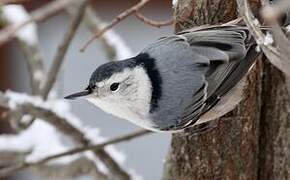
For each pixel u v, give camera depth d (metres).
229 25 2.84
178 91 2.85
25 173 3.25
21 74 3.26
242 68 2.84
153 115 2.86
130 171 3.03
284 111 2.86
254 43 2.84
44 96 2.99
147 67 2.86
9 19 3.08
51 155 2.98
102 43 3.06
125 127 3.30
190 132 2.87
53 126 3.02
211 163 2.87
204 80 2.84
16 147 3.05
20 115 2.98
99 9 3.27
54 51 3.28
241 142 2.86
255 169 2.87
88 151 3.03
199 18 2.86
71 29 2.98
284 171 2.87
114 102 2.87
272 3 2.75
